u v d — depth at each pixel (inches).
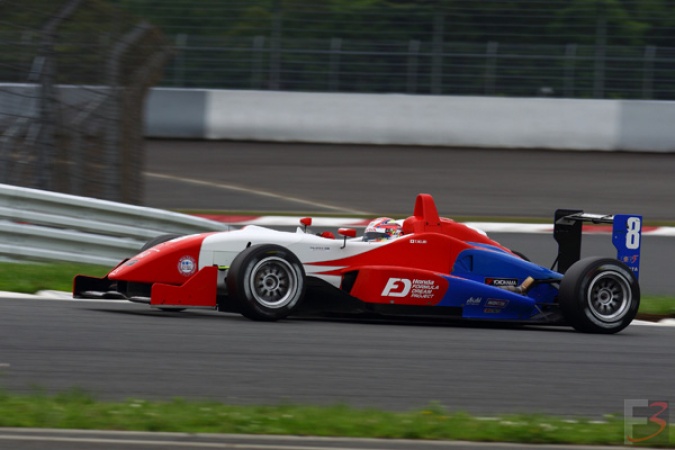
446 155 2755.9
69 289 1159.0
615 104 2854.3
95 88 1510.8
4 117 1427.2
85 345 827.4
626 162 2706.7
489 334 1023.0
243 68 3004.4
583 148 2851.9
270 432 591.8
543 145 2859.3
